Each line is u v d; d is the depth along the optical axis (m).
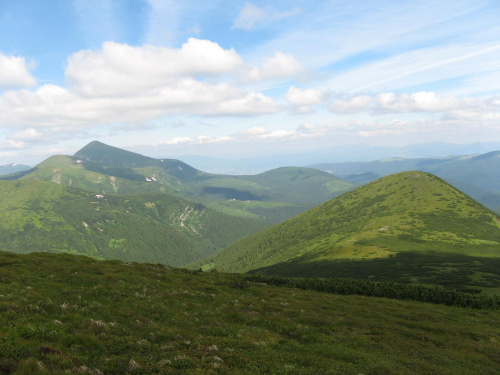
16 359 12.88
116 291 30.98
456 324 39.72
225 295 41.50
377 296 59.31
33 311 20.66
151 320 24.97
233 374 16.61
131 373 14.70
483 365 26.00
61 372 12.56
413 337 31.62
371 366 21.33
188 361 16.89
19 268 34.22
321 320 33.34
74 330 18.59
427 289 60.38
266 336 26.19
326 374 18.92
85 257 51.75
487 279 86.44
